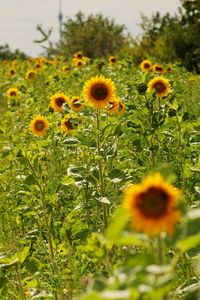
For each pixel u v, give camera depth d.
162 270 1.49
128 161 4.56
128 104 4.41
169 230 1.51
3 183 4.90
